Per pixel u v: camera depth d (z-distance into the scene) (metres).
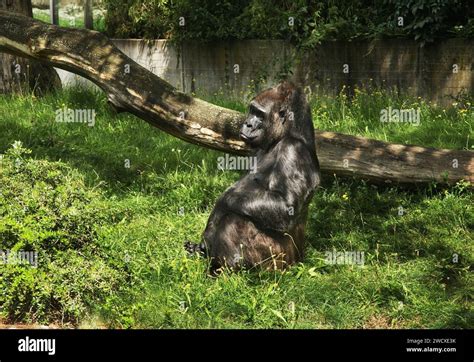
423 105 7.73
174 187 5.59
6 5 8.33
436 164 5.30
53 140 6.54
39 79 8.66
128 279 3.77
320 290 3.85
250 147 4.11
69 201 3.86
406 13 8.29
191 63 9.66
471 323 3.61
